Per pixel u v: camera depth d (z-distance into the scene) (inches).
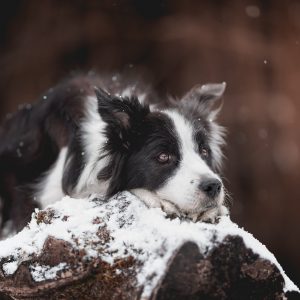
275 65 620.1
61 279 181.8
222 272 168.7
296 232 603.5
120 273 175.0
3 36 667.4
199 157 252.2
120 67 654.5
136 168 251.0
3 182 333.7
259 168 602.5
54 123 308.0
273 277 174.7
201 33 629.6
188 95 298.2
